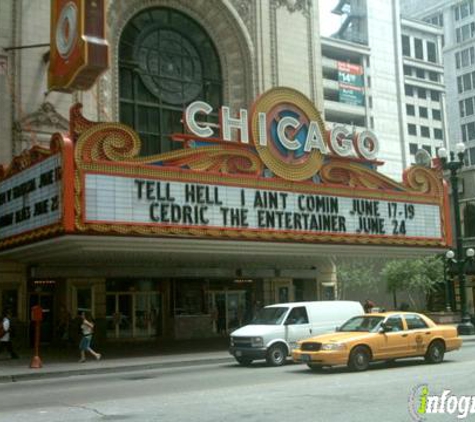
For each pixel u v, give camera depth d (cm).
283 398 1225
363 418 988
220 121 2462
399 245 2880
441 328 1864
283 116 2606
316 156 2664
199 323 3309
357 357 1677
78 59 2352
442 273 4256
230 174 2403
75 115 2091
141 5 3244
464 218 4988
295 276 3547
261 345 1977
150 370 2047
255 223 2444
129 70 3191
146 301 3203
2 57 2780
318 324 2097
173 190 2258
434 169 3097
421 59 10706
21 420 1091
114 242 2144
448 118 10912
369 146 2872
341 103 9031
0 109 2752
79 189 2059
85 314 2314
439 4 11312
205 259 3058
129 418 1063
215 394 1327
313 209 2617
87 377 1889
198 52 3462
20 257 2627
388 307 4738
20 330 2733
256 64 3541
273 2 3669
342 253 2856
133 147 2191
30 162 2316
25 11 2858
